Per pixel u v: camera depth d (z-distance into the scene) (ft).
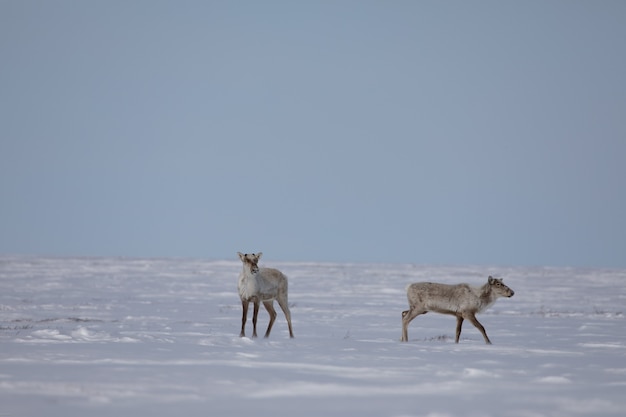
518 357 193.57
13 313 384.47
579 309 505.25
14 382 129.49
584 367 172.96
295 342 223.71
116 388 126.72
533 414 111.04
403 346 217.36
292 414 108.99
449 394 128.57
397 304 520.83
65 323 315.78
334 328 314.76
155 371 148.05
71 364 156.25
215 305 480.64
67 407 110.52
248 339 222.69
